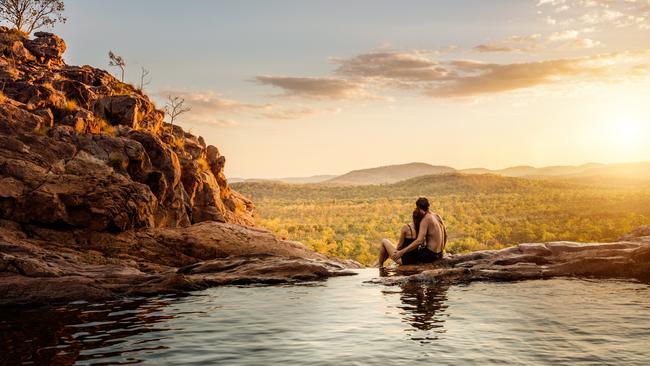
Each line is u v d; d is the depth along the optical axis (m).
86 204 13.95
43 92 17.61
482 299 8.02
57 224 13.59
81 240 13.66
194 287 10.06
